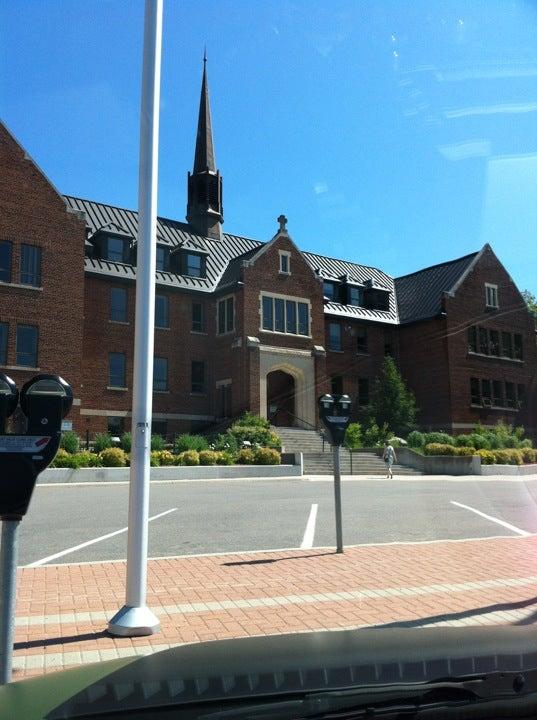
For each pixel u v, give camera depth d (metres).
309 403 23.03
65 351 25.77
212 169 34.84
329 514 12.72
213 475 22.55
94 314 26.89
